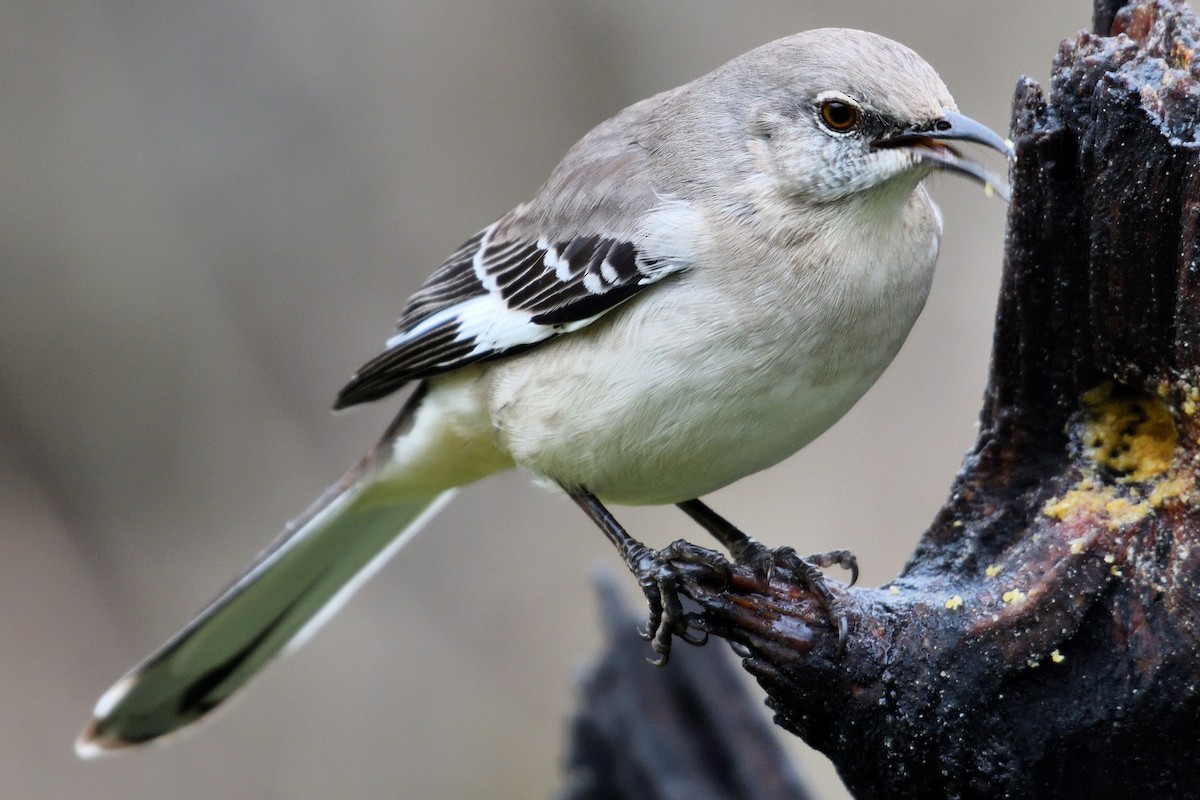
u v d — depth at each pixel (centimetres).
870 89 651
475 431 785
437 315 788
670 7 1413
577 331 706
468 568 1332
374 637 1301
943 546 564
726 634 547
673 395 669
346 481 859
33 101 1468
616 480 714
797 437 687
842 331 659
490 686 1286
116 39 1480
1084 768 523
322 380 1441
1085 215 516
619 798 761
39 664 1331
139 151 1471
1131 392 543
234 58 1481
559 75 1451
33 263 1447
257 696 1277
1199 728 502
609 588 781
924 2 1320
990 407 564
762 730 755
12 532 1391
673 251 670
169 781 1254
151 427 1434
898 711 531
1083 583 515
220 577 1373
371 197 1467
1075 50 521
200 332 1446
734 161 681
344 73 1477
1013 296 541
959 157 650
